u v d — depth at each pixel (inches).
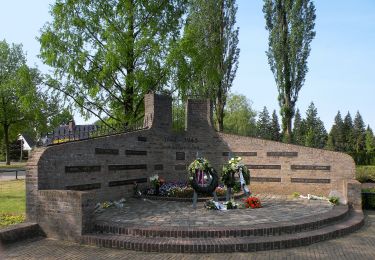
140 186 710.5
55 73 940.0
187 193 665.6
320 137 3944.4
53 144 521.3
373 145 3722.9
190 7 1339.8
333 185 732.0
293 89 1326.3
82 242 429.7
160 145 765.3
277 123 4018.2
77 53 929.5
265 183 770.8
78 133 626.5
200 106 815.7
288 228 448.5
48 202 457.1
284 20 1339.8
